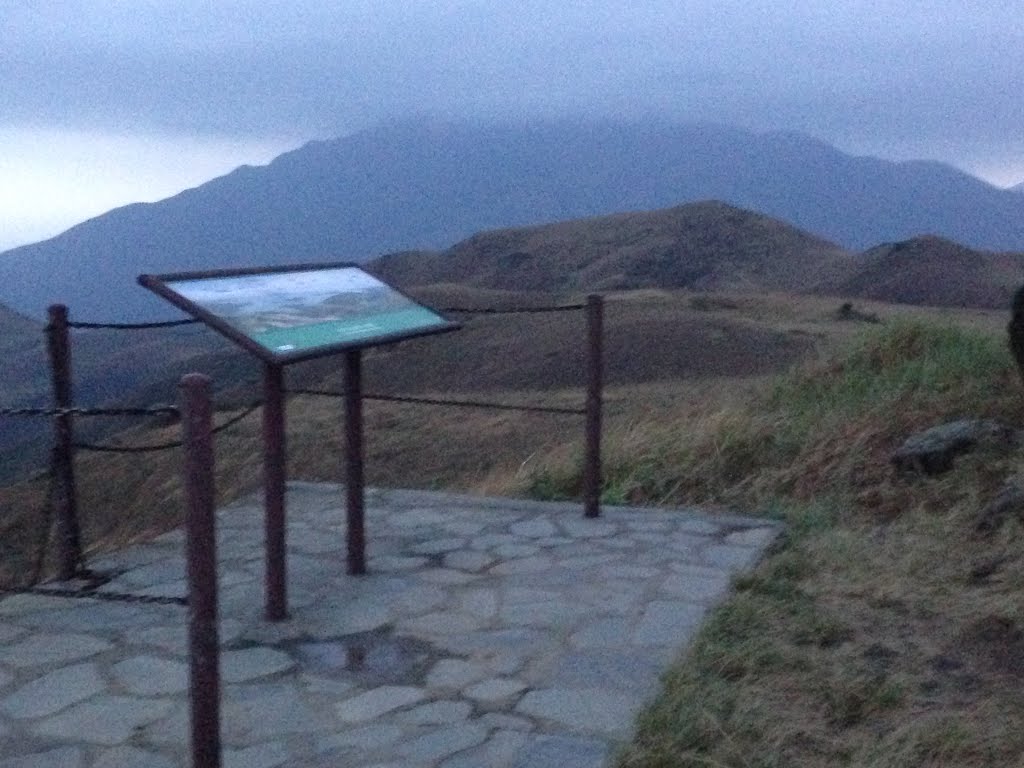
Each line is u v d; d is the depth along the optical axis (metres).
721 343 26.27
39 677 4.89
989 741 4.24
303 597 5.86
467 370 27.27
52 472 6.16
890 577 5.98
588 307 7.22
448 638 5.29
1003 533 6.23
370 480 15.03
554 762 4.09
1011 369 8.70
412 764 4.09
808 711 4.53
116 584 6.12
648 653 5.09
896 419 8.25
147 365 70.75
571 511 7.52
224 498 13.76
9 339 80.50
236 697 4.66
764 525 7.14
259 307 5.52
